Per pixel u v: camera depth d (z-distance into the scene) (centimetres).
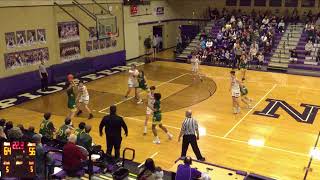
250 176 841
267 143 1148
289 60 2338
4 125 977
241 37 2569
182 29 3186
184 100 1622
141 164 988
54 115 1429
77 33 2094
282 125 1306
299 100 1609
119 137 952
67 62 2039
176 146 1127
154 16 2870
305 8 2758
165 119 1376
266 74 2139
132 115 1420
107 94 1722
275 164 1004
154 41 2856
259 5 2909
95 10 2212
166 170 959
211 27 2906
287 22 2720
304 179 920
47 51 1912
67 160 802
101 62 2267
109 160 905
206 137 1198
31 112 1472
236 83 1422
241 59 2089
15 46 1733
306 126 1295
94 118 1388
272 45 2497
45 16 1875
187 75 2120
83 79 2025
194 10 3119
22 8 1744
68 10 2011
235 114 1430
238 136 1206
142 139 1185
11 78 1708
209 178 725
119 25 2448
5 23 1672
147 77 2062
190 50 2720
